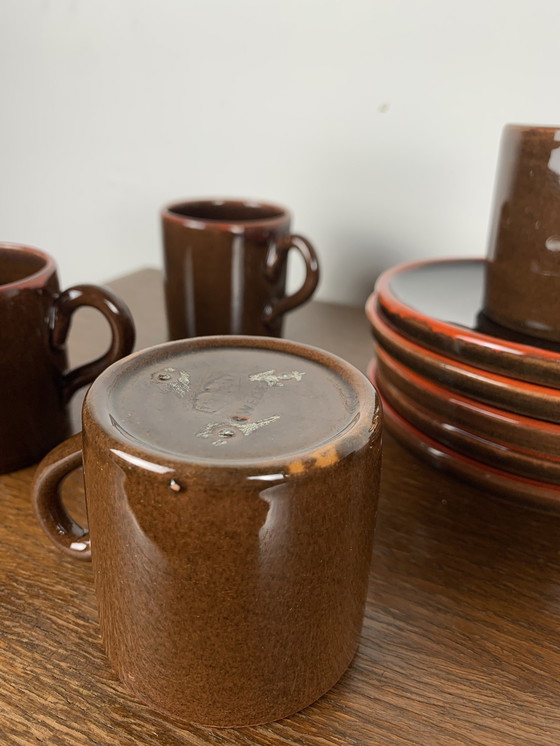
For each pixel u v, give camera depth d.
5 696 0.25
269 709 0.23
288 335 0.46
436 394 0.30
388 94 0.46
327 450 0.21
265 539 0.20
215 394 0.25
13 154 0.62
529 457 0.28
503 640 0.27
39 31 0.56
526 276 0.30
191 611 0.21
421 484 0.34
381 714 0.25
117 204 0.59
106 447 0.21
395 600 0.28
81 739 0.24
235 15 0.48
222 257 0.40
